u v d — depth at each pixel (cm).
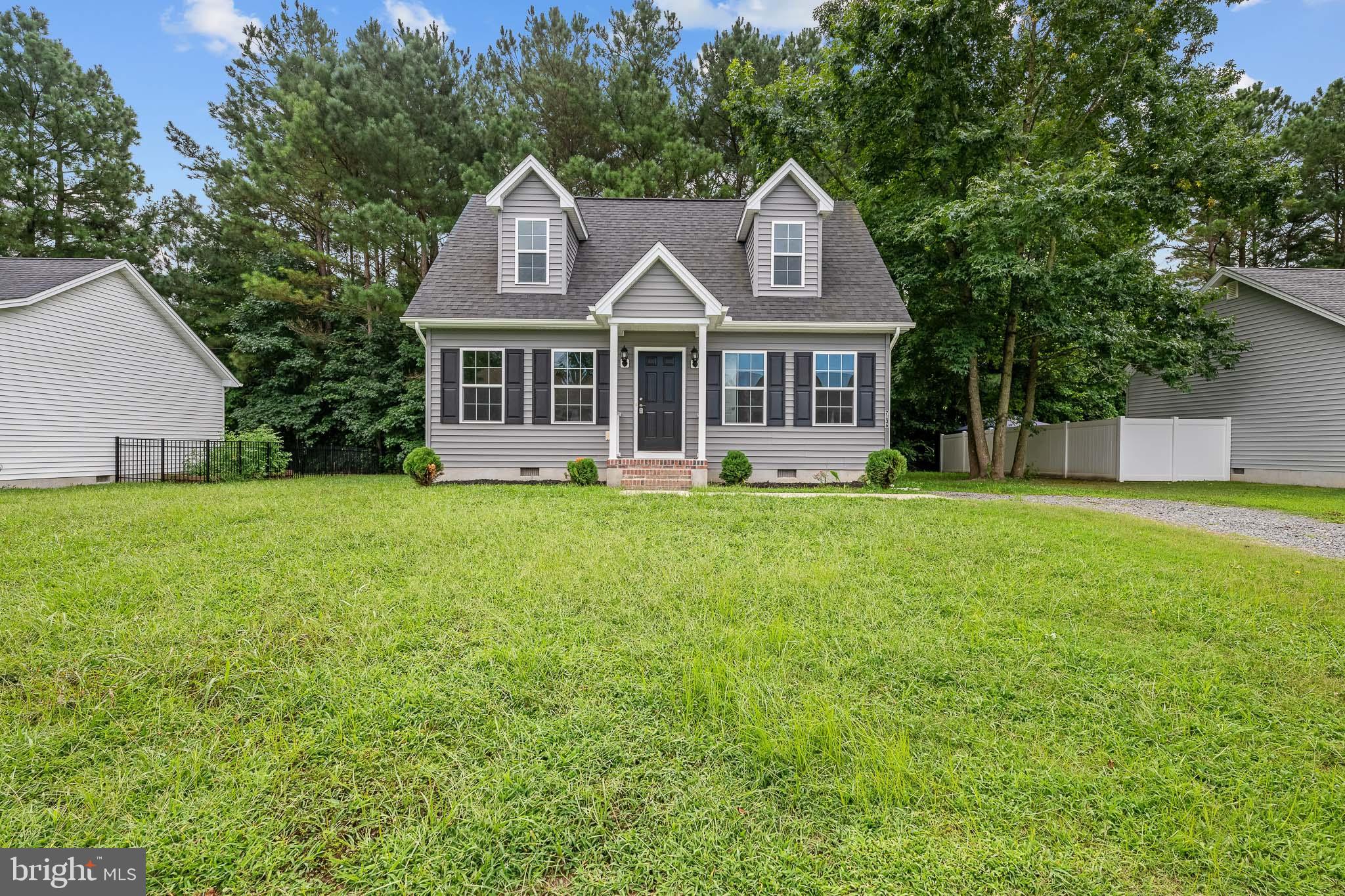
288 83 1884
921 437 2408
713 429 1267
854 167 1775
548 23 2116
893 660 334
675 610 405
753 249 1305
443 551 542
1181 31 1354
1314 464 1419
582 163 1933
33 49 2041
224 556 512
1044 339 1608
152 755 240
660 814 214
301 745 246
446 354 1246
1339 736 269
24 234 2027
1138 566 523
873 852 198
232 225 2053
